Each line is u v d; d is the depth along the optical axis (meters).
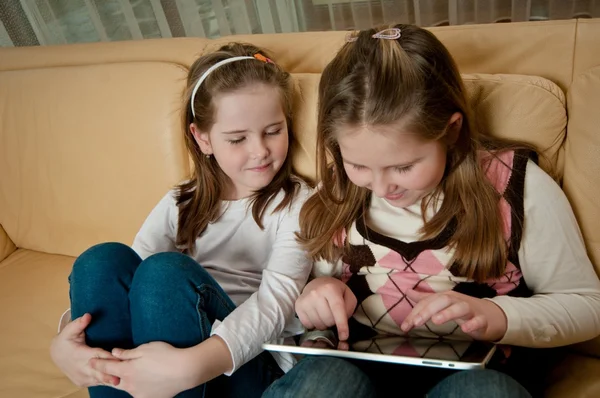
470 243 1.01
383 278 1.09
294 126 1.24
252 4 1.84
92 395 1.07
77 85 1.51
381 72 0.92
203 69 1.18
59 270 1.60
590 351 1.07
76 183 1.54
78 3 2.03
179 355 0.98
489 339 0.95
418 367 1.02
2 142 1.63
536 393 1.03
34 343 1.38
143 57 1.51
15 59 1.66
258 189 1.24
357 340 1.01
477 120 1.09
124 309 1.08
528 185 1.01
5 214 1.69
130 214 1.49
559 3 1.54
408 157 0.93
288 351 1.00
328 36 1.33
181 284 1.02
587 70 1.05
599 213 1.02
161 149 1.41
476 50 1.18
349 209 1.11
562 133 1.07
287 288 1.12
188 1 1.88
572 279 1.00
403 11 1.67
